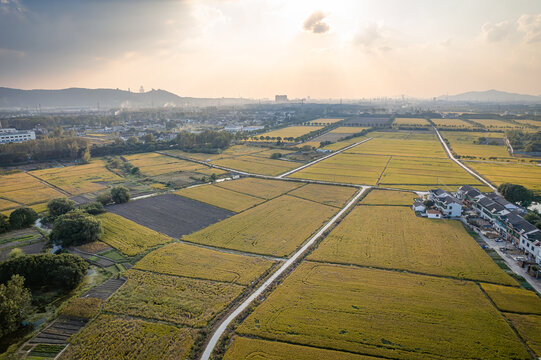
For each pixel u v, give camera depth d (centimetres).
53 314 6775
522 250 9212
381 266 8362
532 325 6181
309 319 6341
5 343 5994
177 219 11938
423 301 6900
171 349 5672
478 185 16250
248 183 16962
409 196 14462
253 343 5756
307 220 11669
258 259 8819
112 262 8875
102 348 5731
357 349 5606
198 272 8181
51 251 9431
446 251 9162
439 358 5397
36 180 17800
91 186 16662
